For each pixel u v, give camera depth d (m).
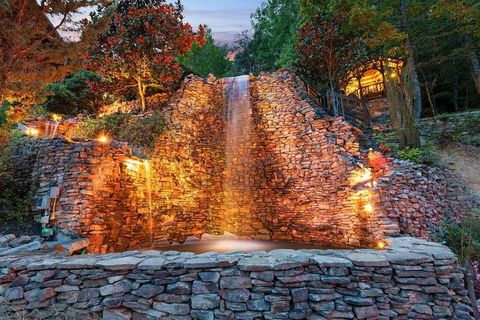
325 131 7.90
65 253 3.86
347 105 10.60
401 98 8.83
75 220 4.82
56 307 2.83
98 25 5.44
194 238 7.73
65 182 5.12
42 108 9.86
